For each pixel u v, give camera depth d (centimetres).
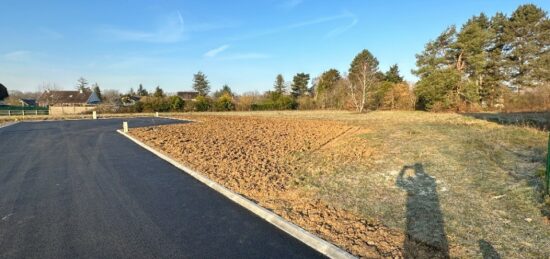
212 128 1905
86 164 857
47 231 420
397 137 1207
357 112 3234
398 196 529
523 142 941
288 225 422
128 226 437
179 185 646
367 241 371
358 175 679
